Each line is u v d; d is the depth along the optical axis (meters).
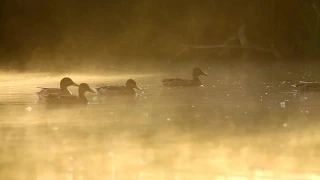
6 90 33.91
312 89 30.02
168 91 32.03
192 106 24.97
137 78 43.91
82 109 24.64
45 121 21.33
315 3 76.69
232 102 26.16
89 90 27.06
